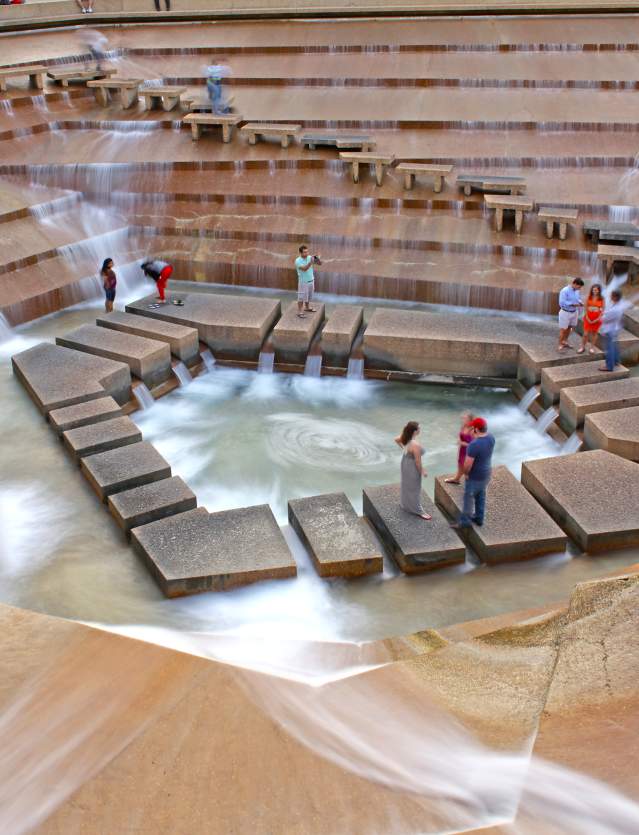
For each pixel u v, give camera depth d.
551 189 19.50
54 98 23.31
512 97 22.62
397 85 23.56
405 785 5.64
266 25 27.20
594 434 12.52
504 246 18.23
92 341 15.52
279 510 11.96
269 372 16.39
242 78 24.25
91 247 19.25
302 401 15.43
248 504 12.14
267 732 6.24
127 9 28.48
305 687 7.00
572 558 10.34
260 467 13.15
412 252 18.77
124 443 12.62
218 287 19.42
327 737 6.23
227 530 10.56
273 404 15.30
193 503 11.30
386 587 9.93
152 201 20.52
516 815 5.03
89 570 10.24
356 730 6.36
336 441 13.98
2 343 16.52
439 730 6.29
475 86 23.22
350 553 10.07
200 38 26.73
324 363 16.30
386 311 16.95
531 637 7.61
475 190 19.61
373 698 6.86
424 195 19.55
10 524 11.12
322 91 23.72
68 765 5.90
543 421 14.09
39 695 6.73
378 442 13.95
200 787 5.70
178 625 9.16
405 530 10.45
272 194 20.05
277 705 6.62
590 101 22.19
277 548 10.21
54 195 20.25
